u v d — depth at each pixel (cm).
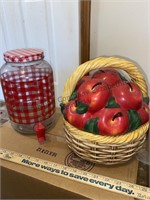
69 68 83
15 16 81
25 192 56
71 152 60
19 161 56
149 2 67
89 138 48
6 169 54
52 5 74
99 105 49
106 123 48
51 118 73
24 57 58
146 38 72
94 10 73
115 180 50
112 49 77
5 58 59
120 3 70
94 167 54
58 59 83
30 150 61
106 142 47
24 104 65
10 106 67
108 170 54
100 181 50
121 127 47
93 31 76
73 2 70
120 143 47
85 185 49
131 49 75
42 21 79
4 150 60
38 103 67
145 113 52
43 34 81
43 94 67
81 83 56
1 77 67
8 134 68
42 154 59
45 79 68
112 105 49
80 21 68
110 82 54
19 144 64
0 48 91
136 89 53
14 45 88
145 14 69
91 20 75
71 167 54
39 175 52
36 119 68
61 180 50
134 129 50
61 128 71
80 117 50
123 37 74
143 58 75
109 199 46
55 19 76
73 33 76
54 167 54
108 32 75
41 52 62
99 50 79
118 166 55
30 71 67
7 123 75
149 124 57
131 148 50
